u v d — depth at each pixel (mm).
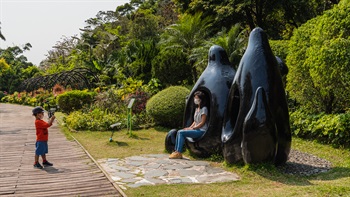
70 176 6195
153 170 6371
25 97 31891
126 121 12328
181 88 12398
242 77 6363
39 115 7059
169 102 11898
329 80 8555
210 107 7316
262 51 6363
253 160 5977
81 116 12750
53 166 6988
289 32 23984
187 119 8188
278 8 21719
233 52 16250
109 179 5809
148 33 33156
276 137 5906
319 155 7625
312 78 9312
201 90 7641
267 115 5801
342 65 8023
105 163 7039
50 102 22344
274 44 13719
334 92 8906
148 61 20641
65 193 5223
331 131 8398
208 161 7137
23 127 13969
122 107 14195
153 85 17156
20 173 6492
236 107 6832
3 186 5652
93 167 6781
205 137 7246
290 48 10625
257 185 5281
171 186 5305
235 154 6359
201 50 17000
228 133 6641
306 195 4496
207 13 22281
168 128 12062
